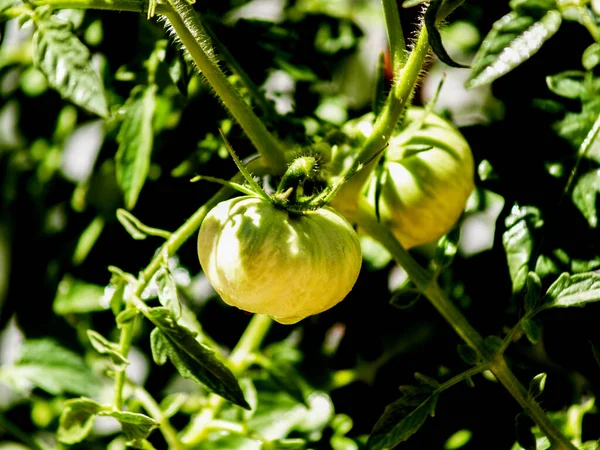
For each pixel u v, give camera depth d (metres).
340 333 0.63
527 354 0.58
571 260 0.50
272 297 0.46
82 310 0.63
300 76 0.60
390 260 0.61
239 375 0.60
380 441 0.49
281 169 0.50
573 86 0.53
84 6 0.47
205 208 0.50
